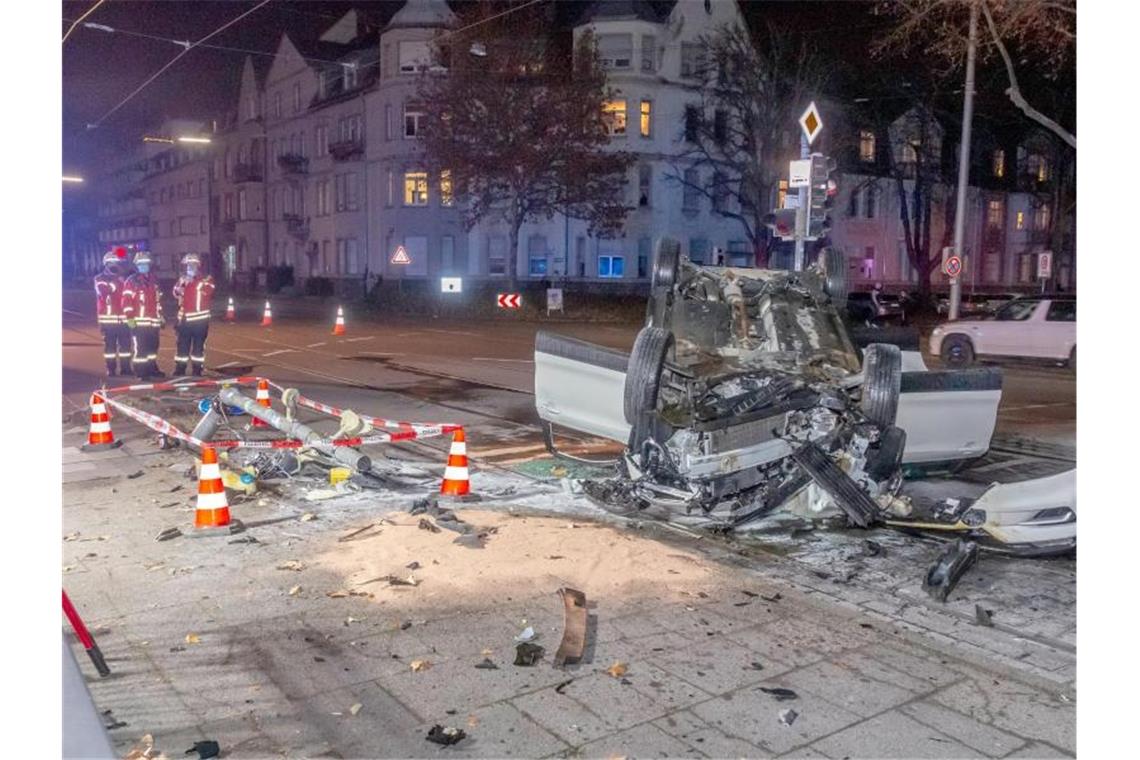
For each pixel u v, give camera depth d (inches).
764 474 294.5
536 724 163.9
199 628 204.1
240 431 430.9
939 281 1975.9
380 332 1040.8
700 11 1674.5
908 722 166.6
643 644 198.2
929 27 1069.8
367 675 182.1
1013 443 439.2
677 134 1701.5
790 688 179.2
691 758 153.5
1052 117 1384.1
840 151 1708.9
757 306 347.6
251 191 2288.4
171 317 1321.4
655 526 287.3
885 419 280.7
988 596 231.1
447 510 300.0
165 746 155.3
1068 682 183.9
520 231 1695.4
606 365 317.4
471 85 1376.7
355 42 2016.5
